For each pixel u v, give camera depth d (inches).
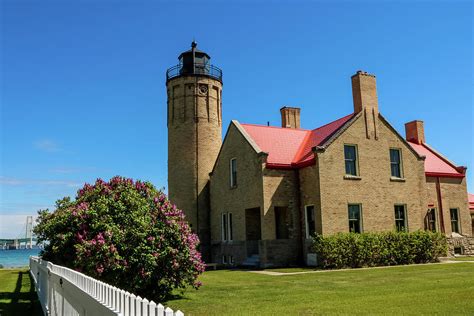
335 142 1038.4
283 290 587.8
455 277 661.9
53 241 617.9
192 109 1398.9
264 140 1160.8
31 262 959.0
